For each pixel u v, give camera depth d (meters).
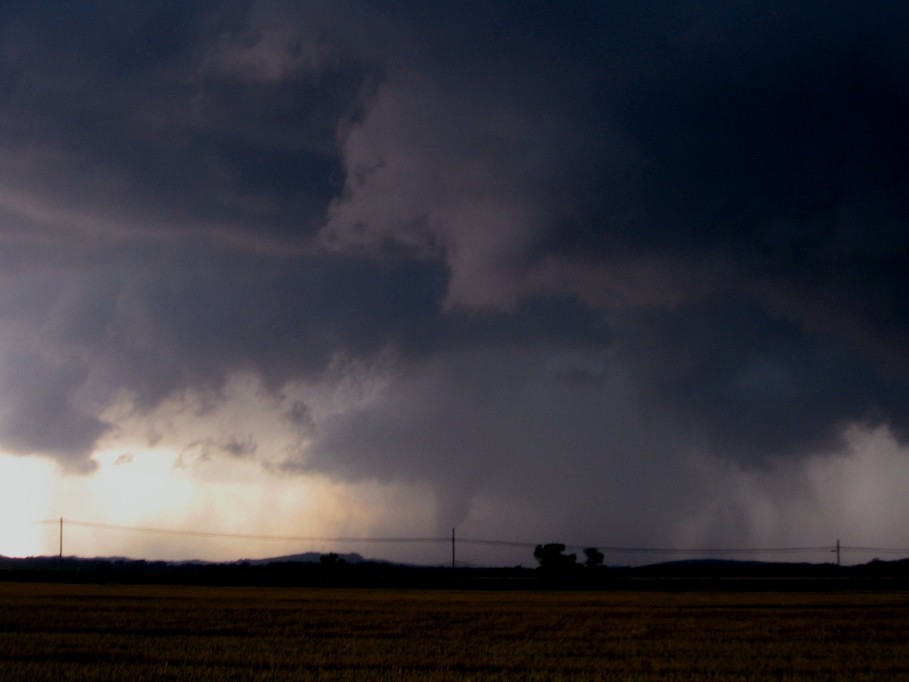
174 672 31.77
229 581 114.56
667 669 34.28
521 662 35.25
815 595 87.56
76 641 40.97
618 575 167.62
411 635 45.38
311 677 30.72
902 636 46.38
